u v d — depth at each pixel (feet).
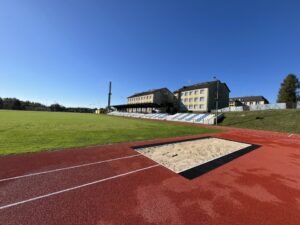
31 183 14.55
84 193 13.17
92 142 32.09
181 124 89.81
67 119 91.50
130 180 15.80
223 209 11.41
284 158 24.94
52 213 10.61
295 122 72.79
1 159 20.48
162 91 216.33
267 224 10.03
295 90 155.84
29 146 26.86
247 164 21.52
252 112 111.55
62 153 24.02
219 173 18.13
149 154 25.61
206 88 168.25
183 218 10.36
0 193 12.75
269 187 15.01
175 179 16.28
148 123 86.69
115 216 10.44
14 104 287.07
